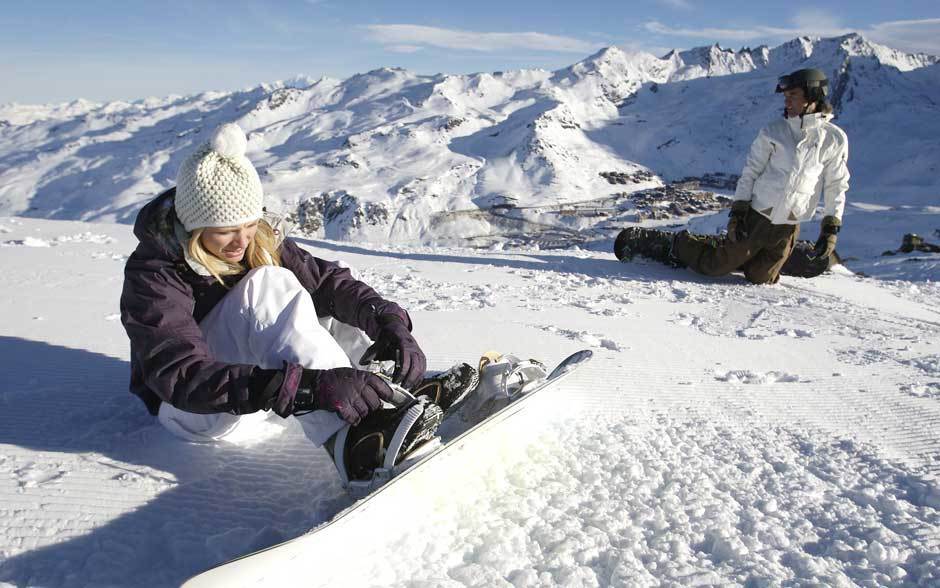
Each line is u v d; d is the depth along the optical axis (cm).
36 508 174
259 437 224
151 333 177
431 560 164
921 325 535
